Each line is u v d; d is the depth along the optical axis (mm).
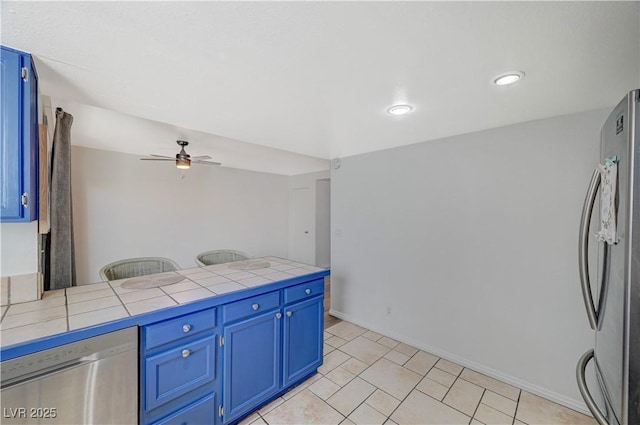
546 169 2025
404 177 2873
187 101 1738
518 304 2158
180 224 4570
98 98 1691
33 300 1453
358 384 2191
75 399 1133
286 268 2361
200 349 1537
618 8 910
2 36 1071
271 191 6066
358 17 968
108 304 1436
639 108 752
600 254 1088
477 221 2367
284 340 2008
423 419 1824
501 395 2062
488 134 2301
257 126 2211
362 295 3297
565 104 1749
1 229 1371
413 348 2777
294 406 1940
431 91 1567
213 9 930
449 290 2547
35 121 1301
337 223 3578
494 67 1305
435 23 996
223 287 1784
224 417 1655
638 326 750
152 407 1355
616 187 865
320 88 1543
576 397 1908
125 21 992
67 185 1982
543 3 896
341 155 3375
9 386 992
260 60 1264
